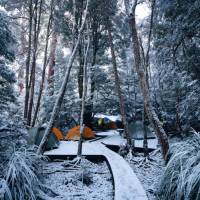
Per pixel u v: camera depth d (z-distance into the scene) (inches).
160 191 172.9
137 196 170.7
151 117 239.9
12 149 189.3
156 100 469.1
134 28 257.0
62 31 560.7
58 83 655.8
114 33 575.2
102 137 558.3
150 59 502.0
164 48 371.2
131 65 666.8
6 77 353.1
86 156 320.5
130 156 323.6
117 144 416.5
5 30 353.1
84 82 319.3
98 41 627.5
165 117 439.2
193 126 323.0
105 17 387.2
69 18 544.7
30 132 367.2
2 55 371.2
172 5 301.1
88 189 209.2
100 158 320.8
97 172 263.4
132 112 638.5
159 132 234.7
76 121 653.3
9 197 143.2
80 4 390.6
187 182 144.4
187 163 154.3
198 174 139.6
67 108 607.8
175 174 161.8
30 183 155.3
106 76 625.3
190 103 297.3
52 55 668.7
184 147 178.1
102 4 369.4
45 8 595.2
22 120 277.7
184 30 299.9
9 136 203.2
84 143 434.3
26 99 489.4
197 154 155.3
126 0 267.1
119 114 650.2
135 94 638.5
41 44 678.5
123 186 190.2
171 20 326.0
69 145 406.9
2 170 165.2
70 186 213.3
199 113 296.5
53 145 368.5
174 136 361.4
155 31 385.1
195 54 311.9
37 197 165.2
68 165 284.0
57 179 231.6
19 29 629.3
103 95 641.0
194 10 278.4
